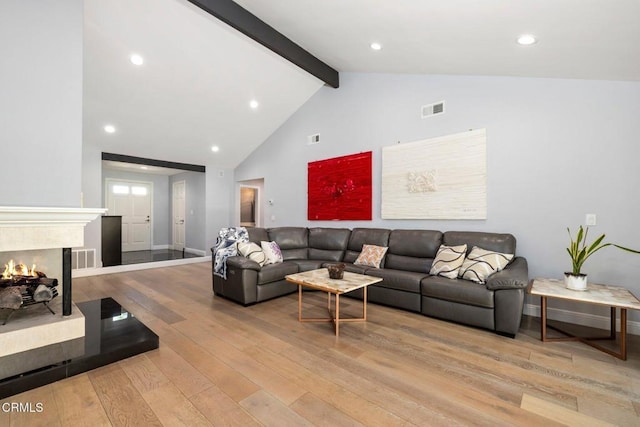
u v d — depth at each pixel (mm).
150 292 4098
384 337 2654
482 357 2291
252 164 7039
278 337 2643
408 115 4258
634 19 1895
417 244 3801
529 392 1849
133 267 5695
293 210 6004
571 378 2004
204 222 7289
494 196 3490
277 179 6352
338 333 2723
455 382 1953
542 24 2205
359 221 4875
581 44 2346
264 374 2035
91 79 4027
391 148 4410
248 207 9000
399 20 2715
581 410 1682
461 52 3076
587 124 2936
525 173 3285
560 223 3088
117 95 4395
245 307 3484
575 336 2652
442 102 3918
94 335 2398
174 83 4434
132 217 8188
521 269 2822
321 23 3195
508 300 2643
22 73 2115
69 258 2330
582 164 2967
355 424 1563
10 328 2111
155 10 3367
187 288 4316
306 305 3576
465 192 3699
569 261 3045
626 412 1664
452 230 3840
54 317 2336
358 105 4852
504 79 3424
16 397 1752
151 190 8516
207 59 4188
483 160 3559
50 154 2215
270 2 2967
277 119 6035
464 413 1652
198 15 3486
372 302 3668
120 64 3914
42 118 2186
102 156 5605
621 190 2783
